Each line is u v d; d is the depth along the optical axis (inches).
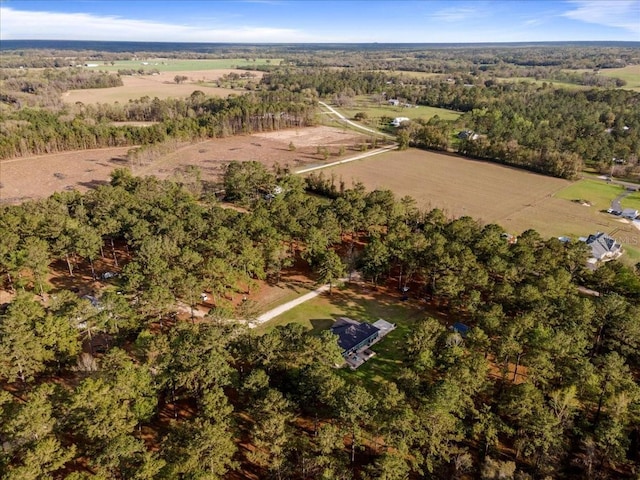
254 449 2110.0
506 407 2110.0
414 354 2454.5
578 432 2066.9
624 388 2178.9
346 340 2891.2
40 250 3257.9
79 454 1930.4
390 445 1914.4
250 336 2496.3
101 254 4003.4
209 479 1657.2
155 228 3860.7
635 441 2118.6
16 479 1606.8
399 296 3587.6
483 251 3553.2
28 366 2353.6
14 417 1830.7
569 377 2265.0
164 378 2204.7
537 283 3088.1
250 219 3939.5
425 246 3651.6
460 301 3073.3
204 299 3371.1
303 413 2324.1
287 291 3604.8
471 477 1951.3
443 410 1930.4
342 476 1807.3
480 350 2509.8
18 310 2546.8
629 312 2662.4
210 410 1978.3
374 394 2493.8
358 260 3730.3
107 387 1983.3
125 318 2746.1
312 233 3725.4
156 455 1831.9
